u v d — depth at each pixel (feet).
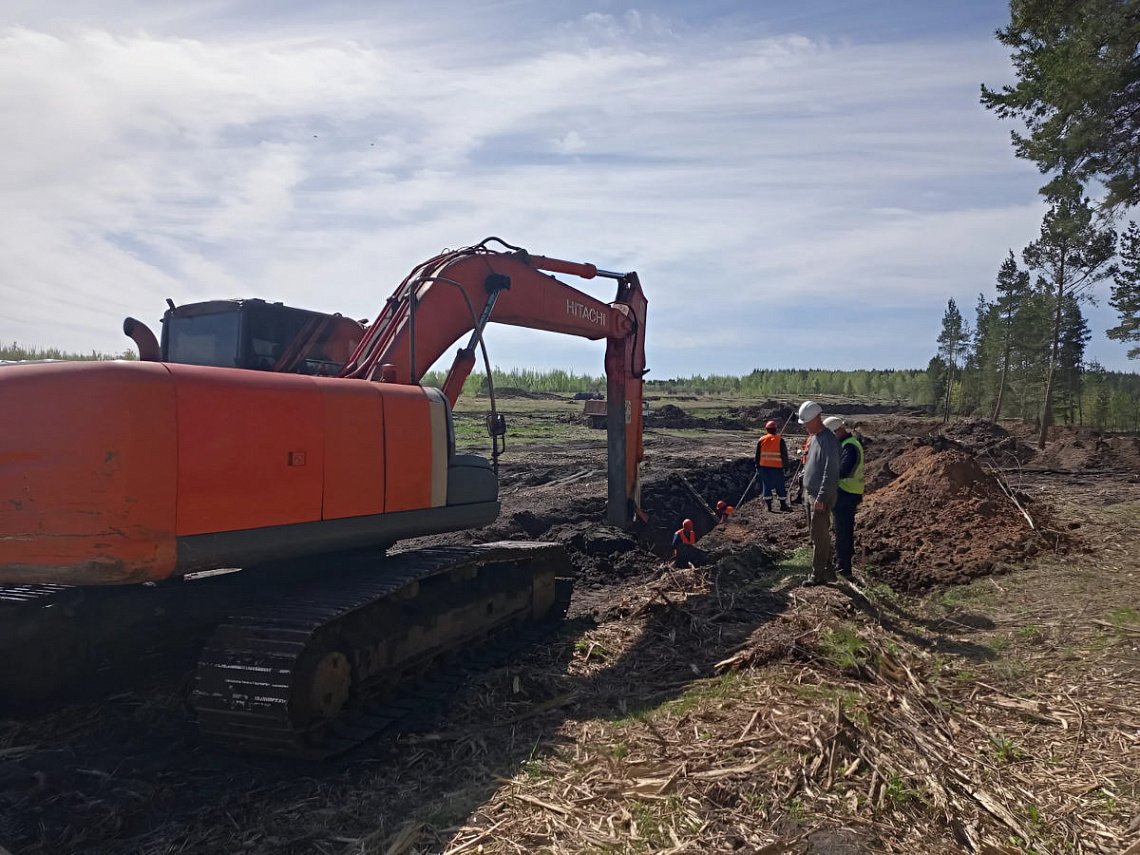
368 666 16.76
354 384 17.85
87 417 13.60
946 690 17.10
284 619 14.94
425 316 22.11
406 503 18.90
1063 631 20.17
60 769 14.69
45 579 13.52
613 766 14.05
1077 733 14.65
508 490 55.01
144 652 19.03
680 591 26.73
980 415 170.40
